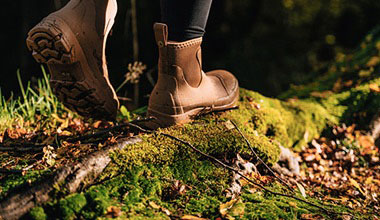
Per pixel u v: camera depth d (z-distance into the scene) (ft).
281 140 9.69
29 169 6.46
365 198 8.14
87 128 8.71
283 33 33.09
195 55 7.45
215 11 31.71
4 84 28.22
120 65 23.84
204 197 6.46
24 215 5.33
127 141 6.75
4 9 30.99
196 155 7.04
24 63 27.40
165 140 7.05
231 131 7.73
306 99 11.93
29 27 27.73
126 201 5.92
